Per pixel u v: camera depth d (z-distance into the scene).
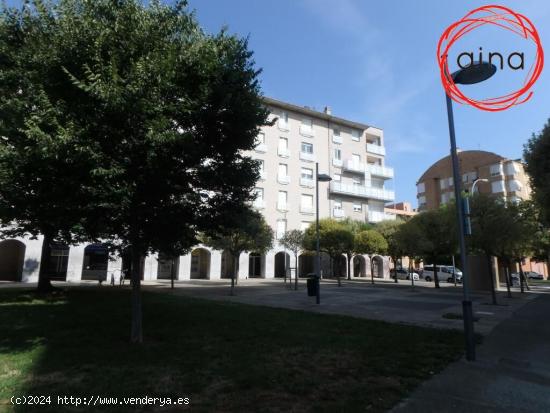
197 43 7.25
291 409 4.29
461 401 4.71
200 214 7.73
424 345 7.52
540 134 12.04
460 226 7.12
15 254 29.84
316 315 11.67
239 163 7.81
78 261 28.48
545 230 26.47
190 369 5.64
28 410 4.06
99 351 6.57
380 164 50.62
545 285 38.41
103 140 6.21
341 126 47.22
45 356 6.21
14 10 7.40
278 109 42.50
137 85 5.91
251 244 19.66
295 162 42.38
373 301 16.86
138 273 7.60
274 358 6.36
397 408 4.45
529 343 8.09
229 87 7.24
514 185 58.00
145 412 4.12
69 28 6.16
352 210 46.22
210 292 20.62
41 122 5.67
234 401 4.48
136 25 6.59
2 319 9.84
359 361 6.27
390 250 34.44
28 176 6.11
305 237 30.81
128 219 6.97
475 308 14.98
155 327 8.98
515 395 4.96
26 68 6.56
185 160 6.93
